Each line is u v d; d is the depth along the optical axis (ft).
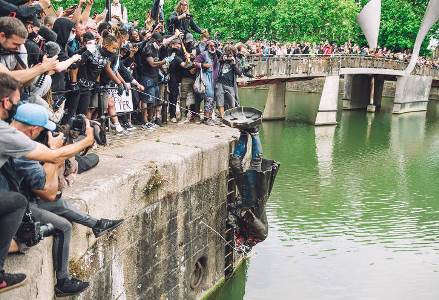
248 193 37.37
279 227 54.65
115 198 26.12
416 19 168.86
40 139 19.80
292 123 115.96
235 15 149.79
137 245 28.50
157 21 46.09
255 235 38.63
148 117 41.11
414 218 58.80
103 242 25.11
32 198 19.60
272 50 106.63
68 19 29.55
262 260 46.93
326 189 67.67
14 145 16.83
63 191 24.20
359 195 65.92
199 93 42.93
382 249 50.21
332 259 47.83
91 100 34.09
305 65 107.04
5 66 20.83
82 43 31.89
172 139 36.99
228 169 38.32
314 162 81.71
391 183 71.77
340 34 155.02
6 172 17.87
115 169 28.04
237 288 41.83
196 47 44.42
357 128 114.93
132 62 38.81
